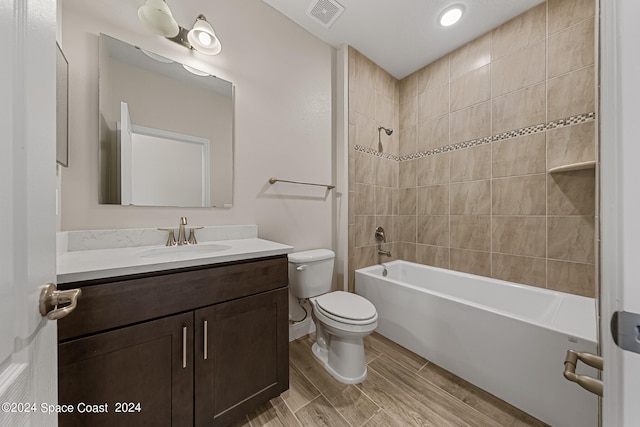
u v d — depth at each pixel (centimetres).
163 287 85
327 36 196
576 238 151
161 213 129
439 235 221
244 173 159
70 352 69
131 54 121
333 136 211
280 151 176
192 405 91
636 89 28
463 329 139
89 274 72
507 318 122
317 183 199
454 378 140
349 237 210
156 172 128
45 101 45
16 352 36
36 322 41
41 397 43
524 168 170
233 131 153
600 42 33
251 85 161
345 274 207
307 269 165
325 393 128
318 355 158
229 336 101
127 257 95
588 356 43
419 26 183
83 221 109
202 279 94
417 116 238
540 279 165
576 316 143
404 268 239
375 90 229
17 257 36
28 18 40
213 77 146
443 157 217
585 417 100
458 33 190
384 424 110
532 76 165
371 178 228
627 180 29
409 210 246
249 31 159
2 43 33
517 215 174
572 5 149
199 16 129
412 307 166
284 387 119
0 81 33
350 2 163
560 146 155
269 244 133
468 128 200
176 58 134
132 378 79
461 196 205
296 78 184
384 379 139
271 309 115
